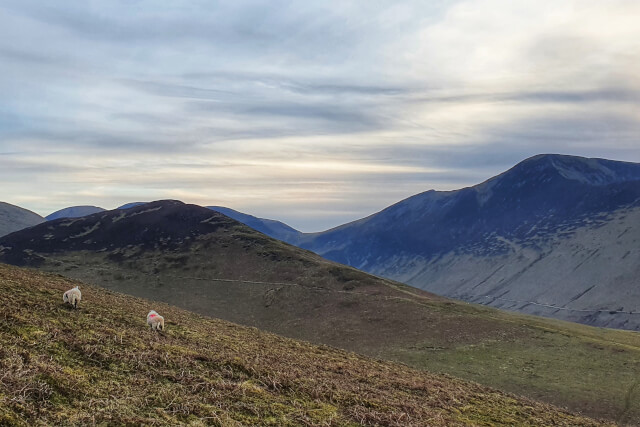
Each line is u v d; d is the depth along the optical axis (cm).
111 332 2408
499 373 5722
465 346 6812
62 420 1402
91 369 1847
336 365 3200
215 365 2256
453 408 2644
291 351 3447
